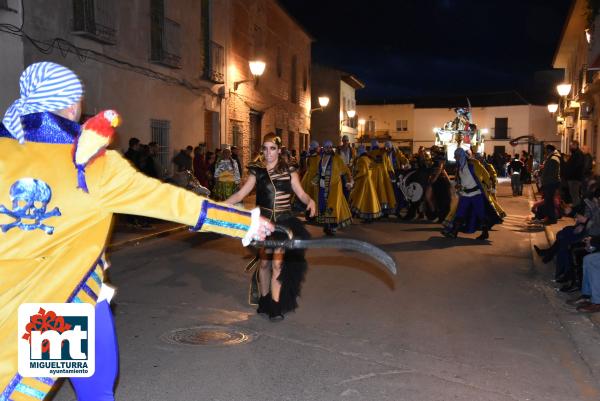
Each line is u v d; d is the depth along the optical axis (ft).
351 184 41.96
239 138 73.56
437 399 14.16
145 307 21.75
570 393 14.70
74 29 40.04
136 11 48.26
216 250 33.55
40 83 7.83
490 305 22.80
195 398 14.06
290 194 20.57
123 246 34.40
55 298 7.64
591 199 23.73
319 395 14.32
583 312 21.88
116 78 45.60
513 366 16.43
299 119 101.91
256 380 15.19
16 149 7.64
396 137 220.84
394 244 37.11
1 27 33.42
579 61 83.61
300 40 101.09
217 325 19.79
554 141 203.62
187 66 58.13
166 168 54.49
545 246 36.99
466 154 39.19
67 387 14.48
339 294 24.07
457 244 37.27
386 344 18.07
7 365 7.43
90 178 7.86
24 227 7.50
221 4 66.23
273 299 20.35
